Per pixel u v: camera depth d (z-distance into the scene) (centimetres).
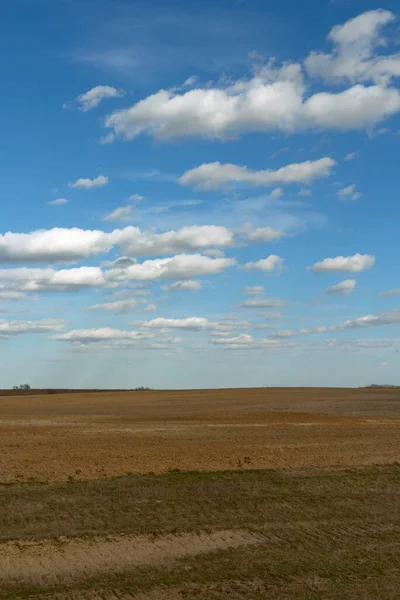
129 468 2122
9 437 2836
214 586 1195
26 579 1185
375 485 2045
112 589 1157
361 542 1499
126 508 1644
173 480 1970
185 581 1213
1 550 1307
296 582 1230
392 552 1434
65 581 1187
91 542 1394
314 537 1522
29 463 2122
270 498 1819
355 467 2295
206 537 1480
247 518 1631
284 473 2141
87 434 3048
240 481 1991
